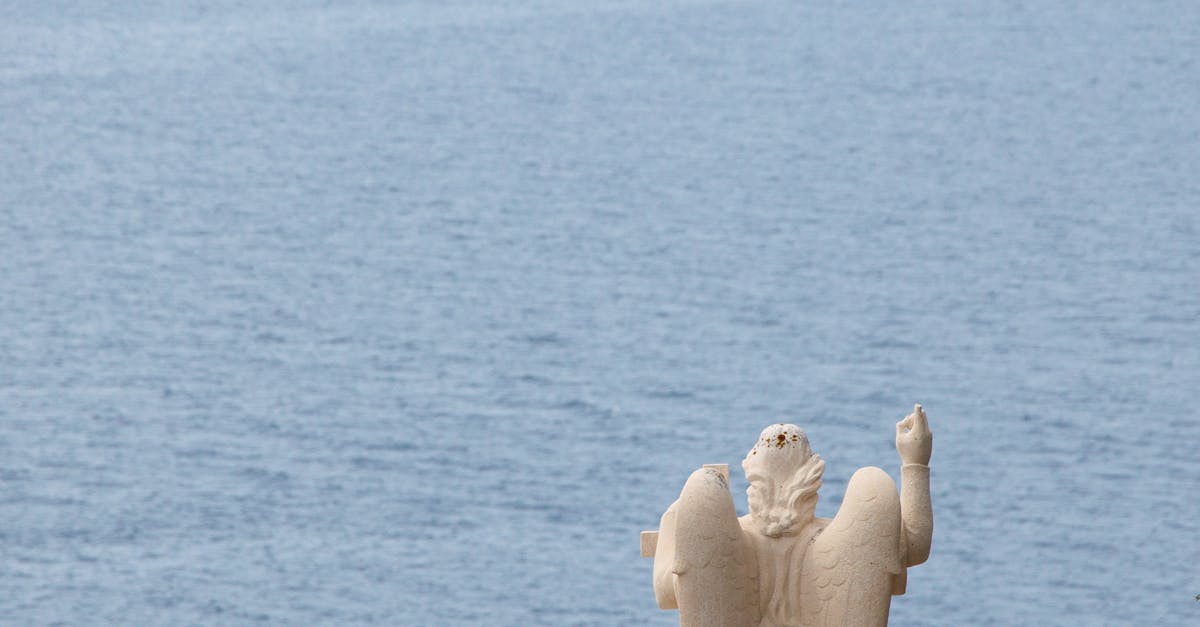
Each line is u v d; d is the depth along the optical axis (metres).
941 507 162.25
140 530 169.50
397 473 188.88
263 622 147.75
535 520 172.25
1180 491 165.12
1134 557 147.12
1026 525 156.25
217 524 172.25
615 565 158.88
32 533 169.00
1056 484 168.75
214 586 154.75
